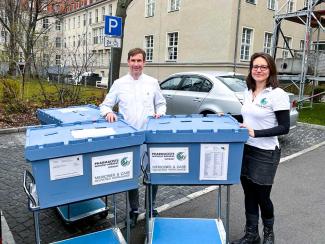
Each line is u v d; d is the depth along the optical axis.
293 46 23.31
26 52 13.29
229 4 18.80
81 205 4.07
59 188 2.57
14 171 5.84
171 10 23.05
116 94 3.84
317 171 6.04
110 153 2.70
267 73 3.12
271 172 3.15
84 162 2.62
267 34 21.55
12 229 3.87
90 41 48.19
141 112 3.78
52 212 4.27
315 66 12.95
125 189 2.82
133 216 3.88
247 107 3.21
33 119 10.27
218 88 7.48
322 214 4.32
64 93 12.26
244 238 3.42
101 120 3.31
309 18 12.52
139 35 26.38
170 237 3.19
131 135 2.72
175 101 8.34
